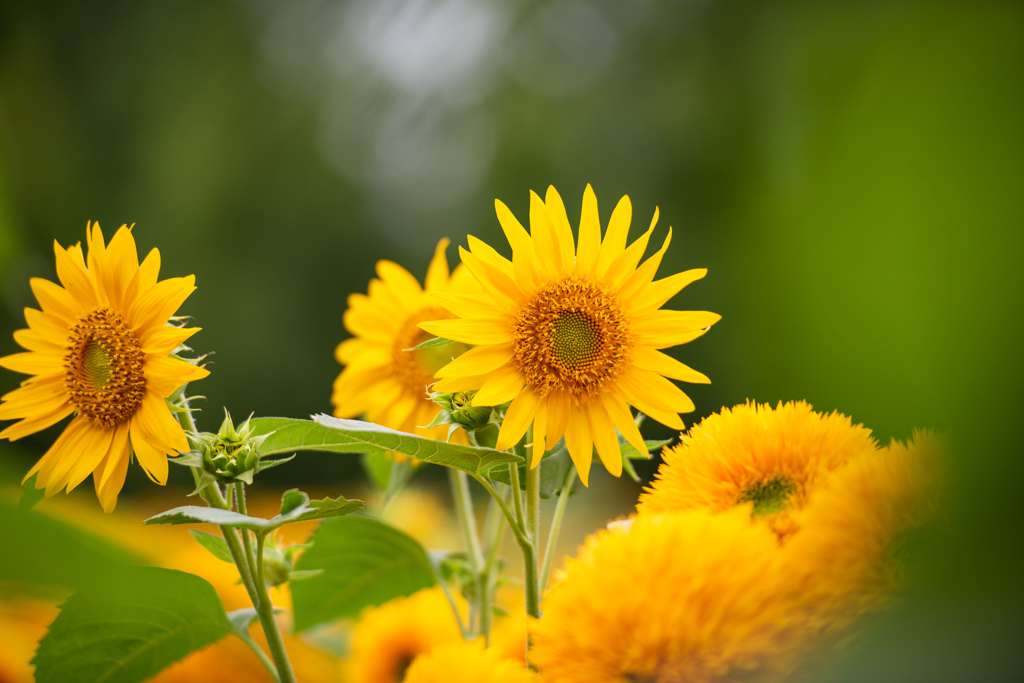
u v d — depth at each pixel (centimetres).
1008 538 40
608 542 126
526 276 146
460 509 163
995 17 43
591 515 204
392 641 153
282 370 601
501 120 459
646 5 378
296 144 577
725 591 114
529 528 142
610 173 433
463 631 158
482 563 162
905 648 45
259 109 575
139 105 567
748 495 129
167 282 146
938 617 44
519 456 140
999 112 40
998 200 38
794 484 128
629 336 146
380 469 177
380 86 478
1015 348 37
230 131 575
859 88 48
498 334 145
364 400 183
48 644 140
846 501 89
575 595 125
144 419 144
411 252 633
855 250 43
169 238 573
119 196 561
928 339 38
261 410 598
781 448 128
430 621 155
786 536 125
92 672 141
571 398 145
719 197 69
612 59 416
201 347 586
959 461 39
